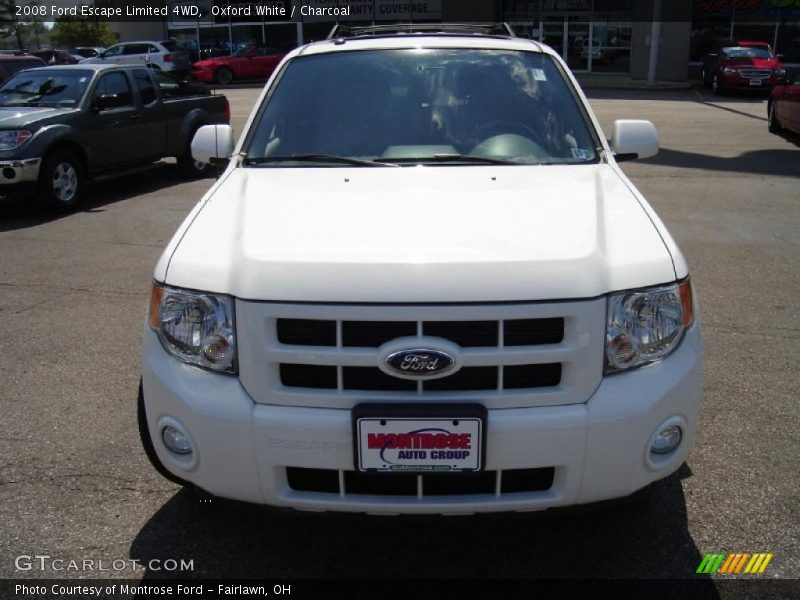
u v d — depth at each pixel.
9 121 8.35
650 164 11.35
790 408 3.87
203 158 3.82
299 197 2.91
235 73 28.83
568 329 2.31
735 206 8.66
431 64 3.81
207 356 2.40
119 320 5.30
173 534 2.93
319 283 2.31
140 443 3.60
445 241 2.46
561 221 2.65
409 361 2.26
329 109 3.63
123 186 10.73
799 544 2.82
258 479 2.39
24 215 8.81
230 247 2.56
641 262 2.46
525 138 3.47
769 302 5.53
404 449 2.29
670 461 2.47
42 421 3.83
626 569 2.71
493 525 2.92
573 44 28.53
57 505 3.11
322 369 2.33
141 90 10.15
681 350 2.48
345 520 2.48
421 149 3.42
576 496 2.38
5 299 5.79
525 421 2.29
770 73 21.66
